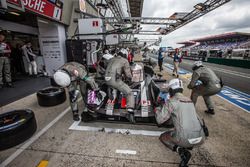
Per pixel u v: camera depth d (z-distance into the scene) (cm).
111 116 289
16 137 220
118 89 273
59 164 189
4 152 210
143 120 286
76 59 675
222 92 535
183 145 172
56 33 671
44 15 524
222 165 192
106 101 306
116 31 502
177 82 195
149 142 238
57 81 253
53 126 284
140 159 201
